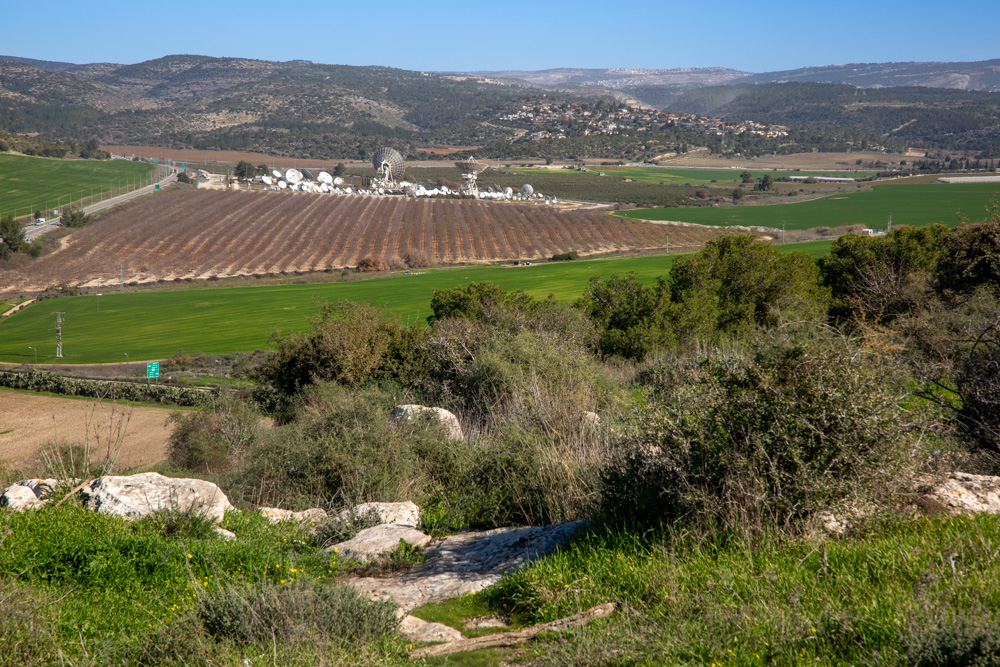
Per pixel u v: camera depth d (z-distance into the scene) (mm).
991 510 4574
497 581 4918
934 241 23625
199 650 3857
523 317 19531
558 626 4008
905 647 3018
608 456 5988
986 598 3291
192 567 5469
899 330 9023
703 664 3238
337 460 8703
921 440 4629
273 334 20844
